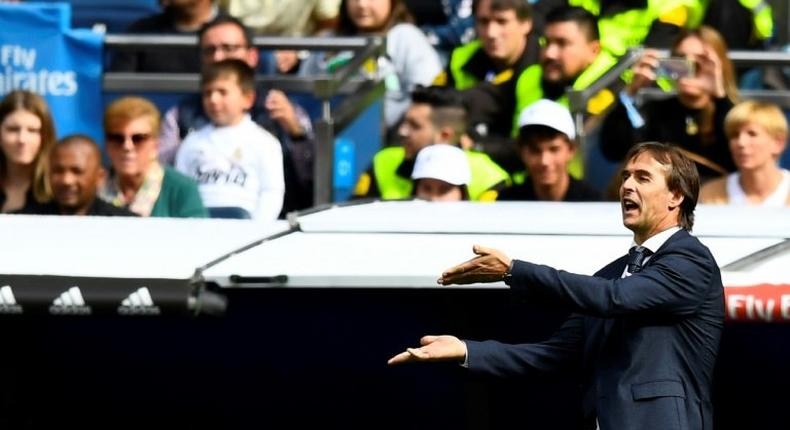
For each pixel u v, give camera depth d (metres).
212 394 18.14
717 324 16.06
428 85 27.67
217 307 16.77
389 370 17.88
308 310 17.72
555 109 24.09
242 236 18.41
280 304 17.69
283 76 26.33
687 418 15.80
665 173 16.17
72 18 31.69
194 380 18.12
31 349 18.05
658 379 15.83
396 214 19.02
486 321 17.64
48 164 23.83
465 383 17.77
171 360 18.06
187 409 18.20
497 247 17.70
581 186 24.39
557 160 24.09
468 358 16.33
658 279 15.71
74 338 18.00
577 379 17.69
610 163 25.80
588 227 18.28
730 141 24.64
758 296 16.48
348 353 17.86
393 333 17.70
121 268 16.92
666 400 15.77
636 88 25.38
